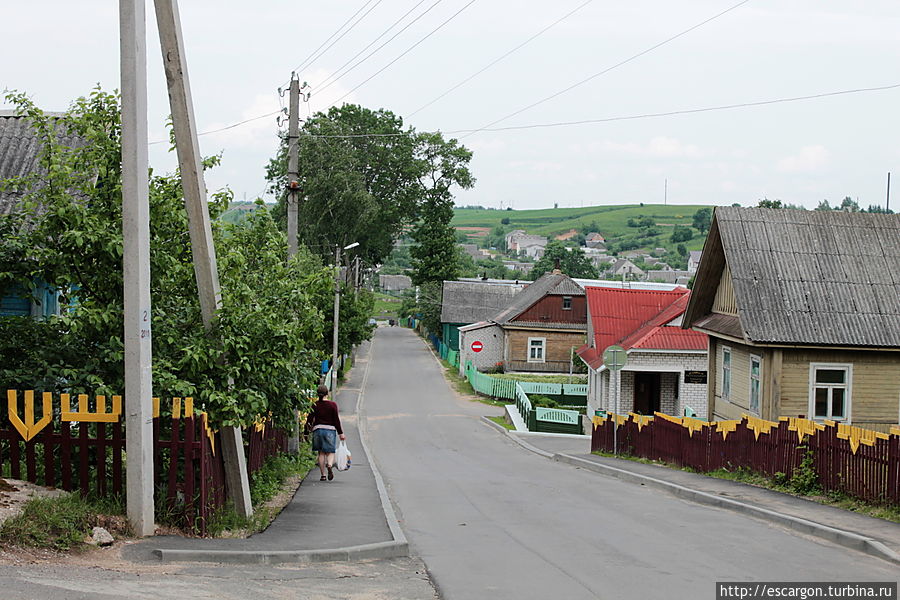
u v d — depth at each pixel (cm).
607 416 2703
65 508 833
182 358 1017
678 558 951
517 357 6303
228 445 1073
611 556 966
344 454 1761
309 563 887
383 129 7981
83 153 1081
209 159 1214
